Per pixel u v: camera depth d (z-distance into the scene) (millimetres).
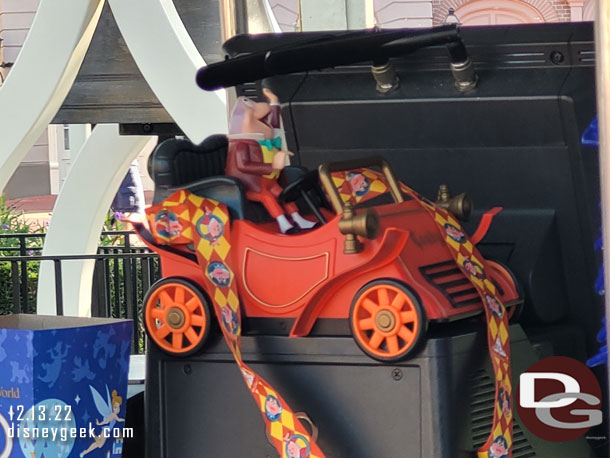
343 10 3826
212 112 5016
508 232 2387
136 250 7590
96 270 6910
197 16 5656
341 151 2486
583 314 2436
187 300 2006
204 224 1982
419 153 2428
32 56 5152
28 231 9312
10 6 20188
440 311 1817
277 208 2045
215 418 2010
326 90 2395
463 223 2424
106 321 2195
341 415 1892
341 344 1884
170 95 5055
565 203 2354
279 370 1944
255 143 2072
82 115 5906
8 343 1973
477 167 2395
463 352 1853
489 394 1940
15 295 5773
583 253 2391
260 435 1967
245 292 1973
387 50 2121
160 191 2066
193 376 2029
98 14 5238
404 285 1804
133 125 6461
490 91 2252
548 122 2246
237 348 1907
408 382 1828
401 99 2326
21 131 5188
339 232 1877
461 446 1830
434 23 4715
